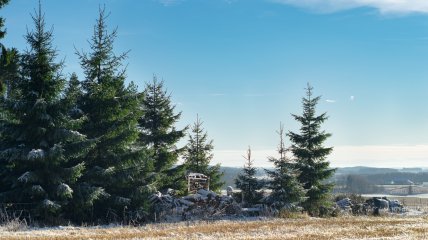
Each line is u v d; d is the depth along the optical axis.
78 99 26.75
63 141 24.03
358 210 40.62
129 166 26.67
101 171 25.06
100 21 27.06
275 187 33.19
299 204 35.81
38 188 22.52
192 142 47.25
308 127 37.94
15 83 23.91
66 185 22.88
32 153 22.22
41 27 23.91
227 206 30.91
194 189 38.81
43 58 23.61
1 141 24.34
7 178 23.64
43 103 23.05
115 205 26.06
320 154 37.50
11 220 22.25
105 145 26.23
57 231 20.19
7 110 23.50
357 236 19.42
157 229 21.77
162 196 30.61
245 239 17.88
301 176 37.31
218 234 19.50
